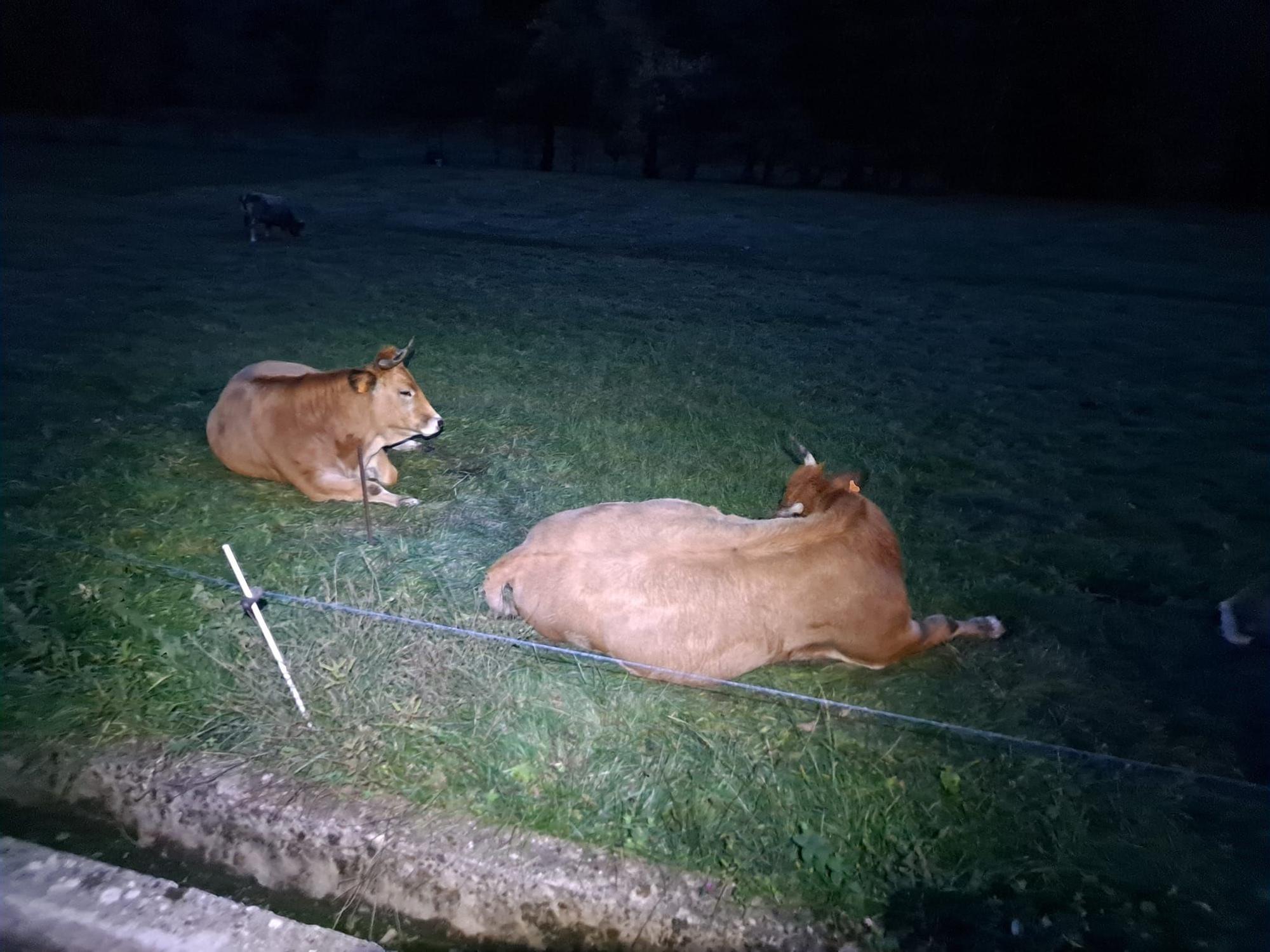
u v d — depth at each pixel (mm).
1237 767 4383
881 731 4445
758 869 3691
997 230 21906
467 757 4137
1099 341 12047
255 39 41312
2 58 37500
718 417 8328
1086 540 6371
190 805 3984
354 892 3814
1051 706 4711
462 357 9844
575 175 29391
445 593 5246
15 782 4145
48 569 5434
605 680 4605
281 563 5570
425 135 38375
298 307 11945
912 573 5816
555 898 3645
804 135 30547
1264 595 5270
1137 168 30062
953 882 3695
